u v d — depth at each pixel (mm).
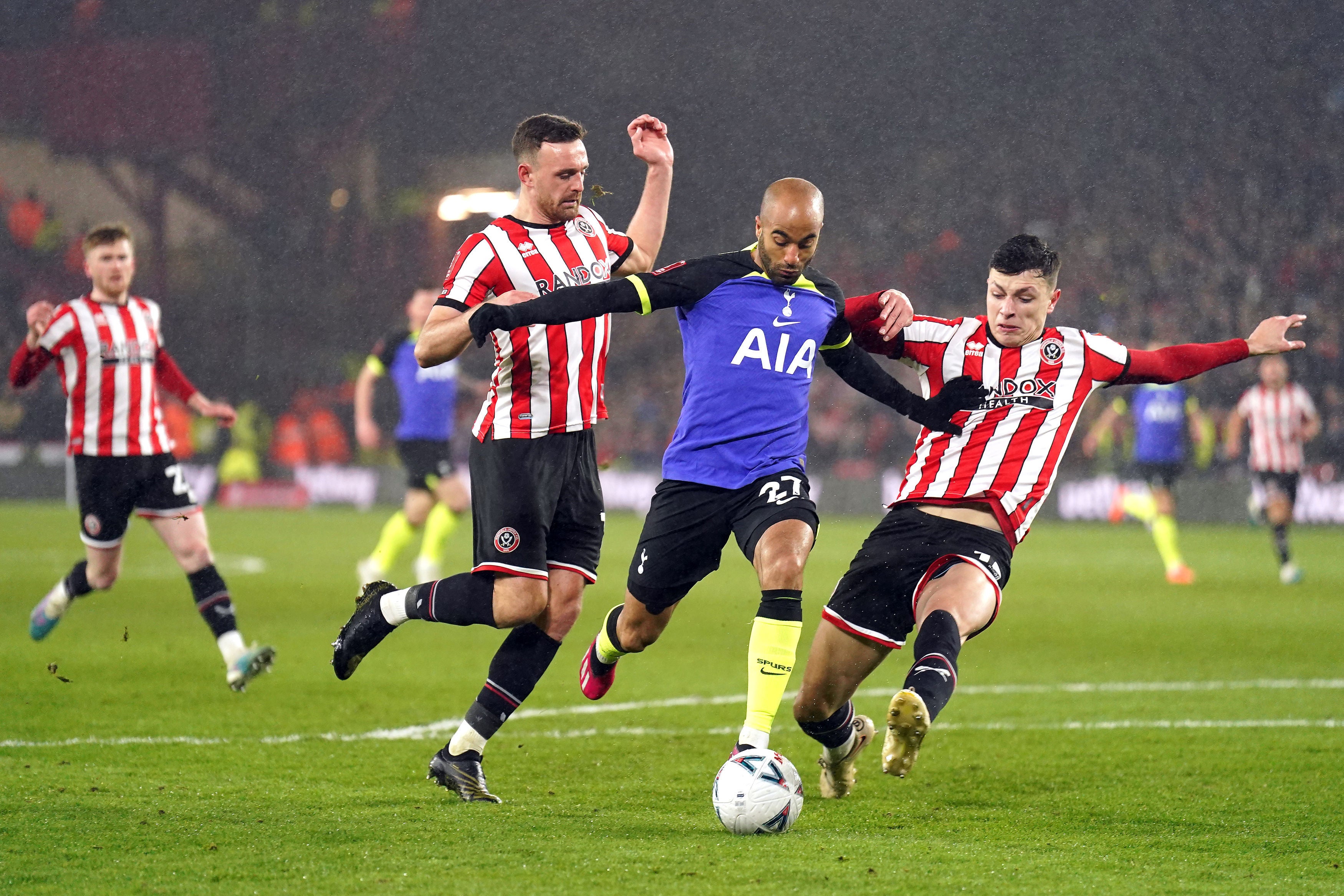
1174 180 91562
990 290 17234
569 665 31016
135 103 96250
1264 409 50562
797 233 15961
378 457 96875
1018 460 17000
